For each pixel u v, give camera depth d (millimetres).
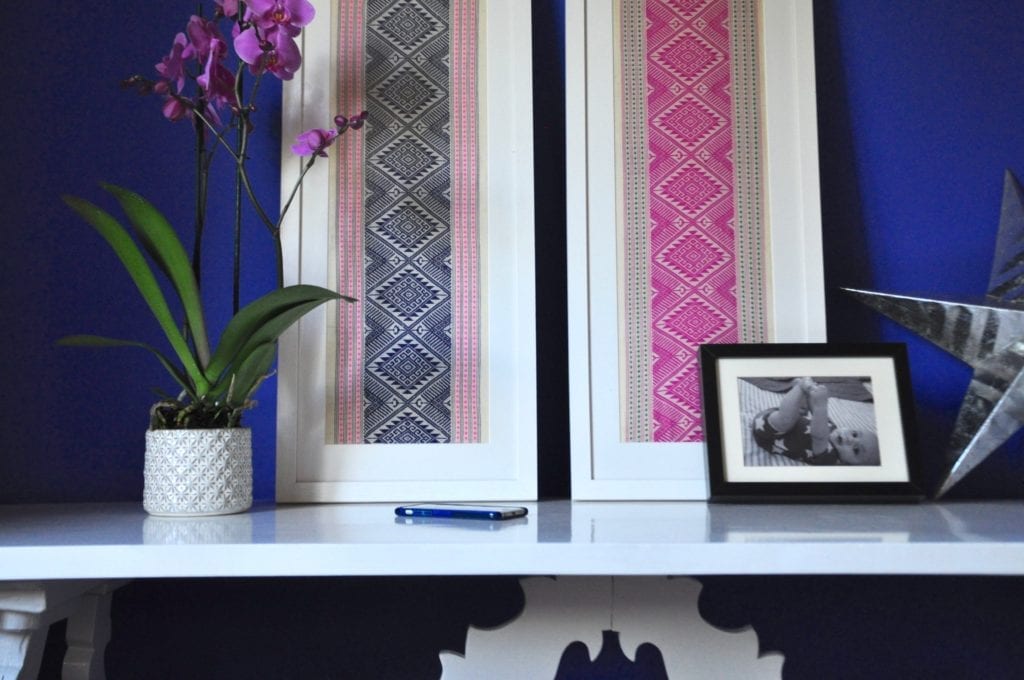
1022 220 1073
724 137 1076
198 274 1007
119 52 1132
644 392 1042
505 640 893
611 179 1067
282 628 1095
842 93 1140
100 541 736
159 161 1128
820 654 1091
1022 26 1139
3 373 1105
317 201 1067
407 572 705
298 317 935
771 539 714
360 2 1092
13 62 1124
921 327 1056
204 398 943
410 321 1055
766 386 991
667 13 1092
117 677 1085
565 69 1106
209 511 910
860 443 974
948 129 1133
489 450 1036
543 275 1127
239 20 1014
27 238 1114
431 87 1083
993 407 1000
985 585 1089
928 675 1087
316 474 1031
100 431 1109
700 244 1062
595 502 1015
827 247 1132
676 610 893
